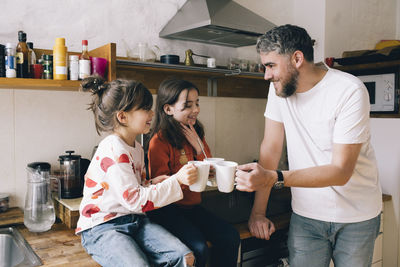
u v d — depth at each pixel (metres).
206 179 1.18
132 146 1.33
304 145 1.46
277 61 1.31
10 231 1.51
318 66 1.48
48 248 1.32
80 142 1.88
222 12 1.94
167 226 1.36
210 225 1.42
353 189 1.43
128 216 1.25
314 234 1.50
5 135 1.66
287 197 2.05
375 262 2.33
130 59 1.90
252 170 1.23
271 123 1.62
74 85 1.51
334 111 1.33
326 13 2.67
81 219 1.26
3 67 1.39
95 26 1.93
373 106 2.46
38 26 1.76
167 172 1.48
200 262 1.21
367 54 2.54
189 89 1.59
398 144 2.25
